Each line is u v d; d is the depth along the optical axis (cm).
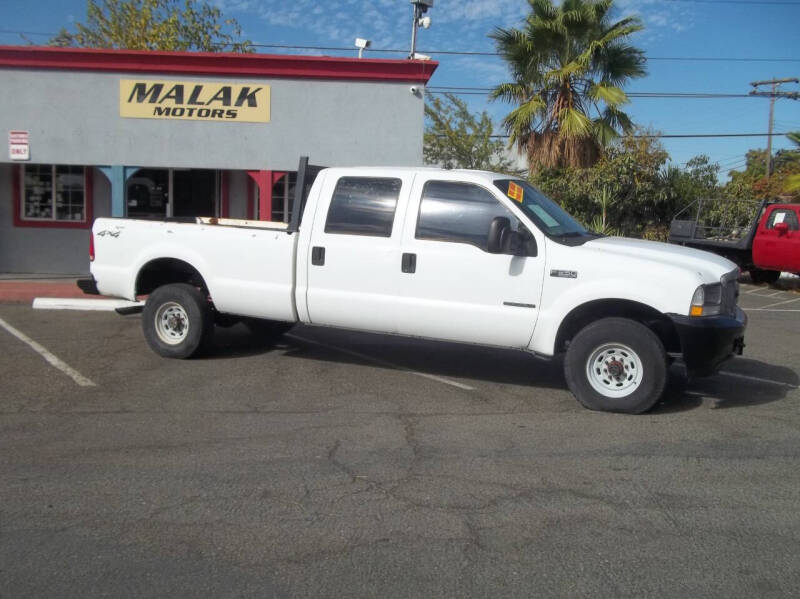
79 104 1391
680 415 638
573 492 466
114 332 981
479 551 387
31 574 359
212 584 352
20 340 916
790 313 1333
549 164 2052
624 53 1973
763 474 501
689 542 400
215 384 721
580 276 634
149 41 2388
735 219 1988
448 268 675
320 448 542
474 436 575
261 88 1394
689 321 602
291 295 746
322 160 1412
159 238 811
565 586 353
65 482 472
